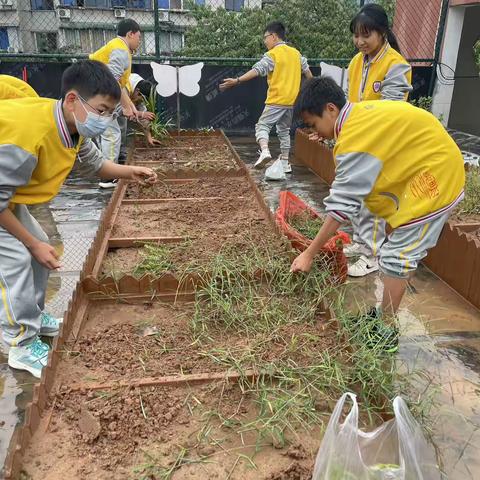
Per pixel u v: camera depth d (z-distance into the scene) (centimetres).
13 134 212
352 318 270
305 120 251
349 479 163
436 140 242
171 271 322
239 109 878
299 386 228
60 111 225
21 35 1227
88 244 424
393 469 165
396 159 243
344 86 743
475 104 1196
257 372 235
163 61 850
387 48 381
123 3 1269
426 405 222
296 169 681
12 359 258
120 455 195
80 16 1248
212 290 294
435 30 957
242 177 550
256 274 315
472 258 328
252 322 275
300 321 278
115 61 531
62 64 780
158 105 846
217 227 400
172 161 612
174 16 1356
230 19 1346
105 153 564
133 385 228
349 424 164
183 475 188
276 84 607
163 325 280
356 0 1352
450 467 204
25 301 248
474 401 242
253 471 191
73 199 542
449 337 295
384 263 264
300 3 1332
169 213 434
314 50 1338
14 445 189
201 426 211
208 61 929
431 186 244
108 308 298
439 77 904
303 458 196
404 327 302
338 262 330
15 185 220
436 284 359
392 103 245
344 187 244
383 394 216
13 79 278
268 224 402
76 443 199
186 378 232
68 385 228
